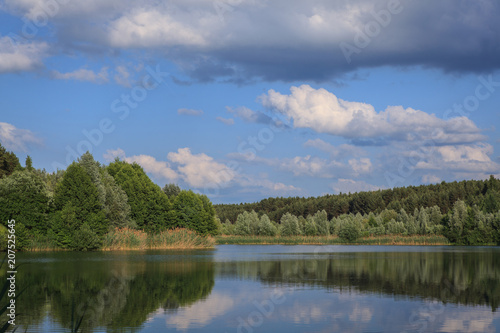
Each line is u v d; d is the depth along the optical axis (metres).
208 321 24.67
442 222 144.88
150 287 36.09
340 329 23.25
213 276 43.66
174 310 27.39
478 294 33.72
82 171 85.25
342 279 42.03
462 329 23.30
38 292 33.28
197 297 31.88
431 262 61.56
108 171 113.81
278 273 46.50
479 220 133.00
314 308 28.36
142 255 72.12
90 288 35.22
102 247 84.88
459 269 51.34
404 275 45.28
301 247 111.00
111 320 24.69
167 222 111.12
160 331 22.47
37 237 79.06
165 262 58.62
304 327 23.58
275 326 23.66
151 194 108.94
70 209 81.00
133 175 112.25
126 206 101.00
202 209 117.44
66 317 25.16
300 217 169.62
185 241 100.19
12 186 77.31
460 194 198.38
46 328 22.72
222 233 157.50
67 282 38.22
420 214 149.25
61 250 81.06
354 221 147.12
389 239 132.88
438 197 196.75
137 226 104.25
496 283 39.53
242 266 53.88
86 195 84.88
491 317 25.95
